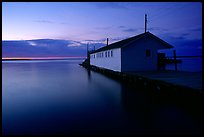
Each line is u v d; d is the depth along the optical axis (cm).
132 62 1731
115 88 1304
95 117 691
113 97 1019
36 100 977
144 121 641
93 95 1083
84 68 3781
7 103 918
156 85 1070
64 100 970
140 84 1287
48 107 838
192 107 779
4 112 768
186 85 835
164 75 1284
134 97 1003
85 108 813
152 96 1019
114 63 1936
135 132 551
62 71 2942
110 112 750
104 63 2436
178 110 754
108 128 587
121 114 721
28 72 2770
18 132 566
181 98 849
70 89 1295
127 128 582
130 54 1725
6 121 661
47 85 1487
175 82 939
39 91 1229
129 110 772
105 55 2366
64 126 608
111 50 2047
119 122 634
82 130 574
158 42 1783
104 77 2012
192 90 770
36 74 2433
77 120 662
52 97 1044
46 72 2758
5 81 1741
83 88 1330
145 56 1759
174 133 539
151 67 1777
